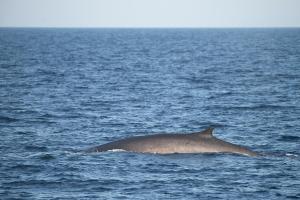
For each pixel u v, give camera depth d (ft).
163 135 345.10
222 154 334.65
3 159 326.65
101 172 299.58
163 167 308.60
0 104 545.03
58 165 312.91
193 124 453.17
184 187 276.21
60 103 558.56
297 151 357.20
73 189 272.72
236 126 444.14
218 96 625.82
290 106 548.72
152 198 260.42
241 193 268.62
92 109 521.65
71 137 395.75
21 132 411.95
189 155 331.36
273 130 426.92
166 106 544.62
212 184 281.33
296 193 269.85
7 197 261.44
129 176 292.61
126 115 489.26
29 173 298.35
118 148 340.80
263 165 316.60
